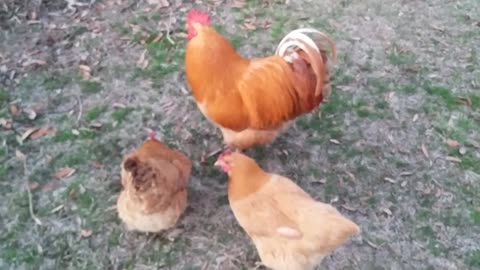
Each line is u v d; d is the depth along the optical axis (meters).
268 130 1.43
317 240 1.18
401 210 1.44
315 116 1.64
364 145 1.58
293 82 1.36
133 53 1.81
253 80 1.36
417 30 1.90
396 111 1.66
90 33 1.86
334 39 1.86
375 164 1.54
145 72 1.75
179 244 1.38
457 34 1.90
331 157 1.55
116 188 1.48
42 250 1.36
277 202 1.24
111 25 1.88
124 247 1.37
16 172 1.50
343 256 1.36
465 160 1.55
